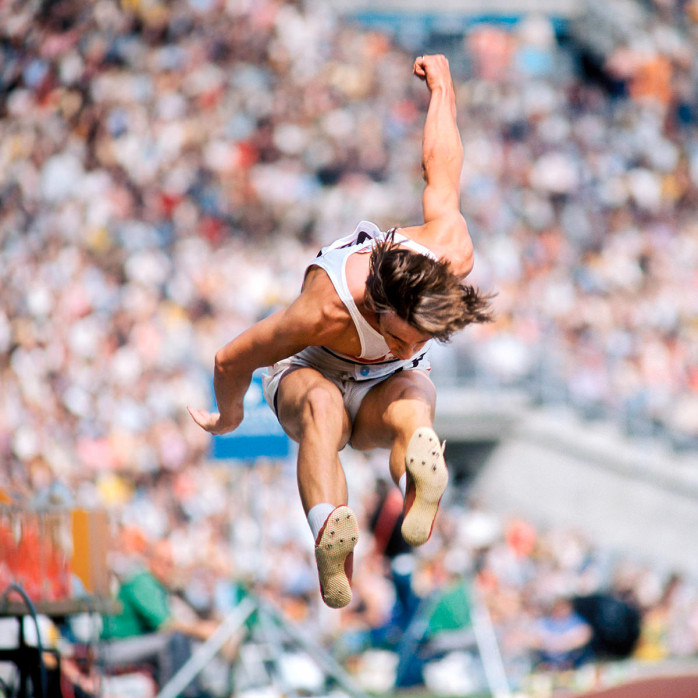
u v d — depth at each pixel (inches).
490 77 3058.6
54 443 1792.6
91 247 2282.2
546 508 2075.5
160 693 923.4
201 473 1752.0
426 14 3171.8
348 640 1352.1
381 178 2709.2
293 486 1665.8
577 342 2279.8
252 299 2187.5
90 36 2827.3
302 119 2753.4
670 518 2070.6
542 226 2600.9
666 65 3253.0
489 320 414.6
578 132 2935.5
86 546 758.5
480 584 1556.3
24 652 727.1
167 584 1068.5
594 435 2095.2
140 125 2618.1
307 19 2989.7
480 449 2150.6
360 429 446.9
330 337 423.2
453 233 441.4
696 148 3056.1
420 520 399.5
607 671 1312.7
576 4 3255.4
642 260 2620.6
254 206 2508.6
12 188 2534.5
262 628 1000.2
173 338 2041.1
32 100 2736.2
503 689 1146.7
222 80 2790.4
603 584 1686.8
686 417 2180.1
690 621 1590.8
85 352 2009.1
